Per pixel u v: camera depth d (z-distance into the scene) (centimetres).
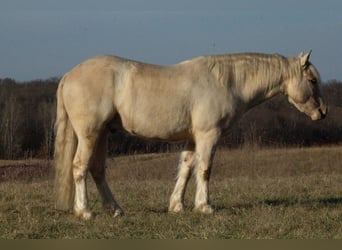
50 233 870
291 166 2477
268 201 1242
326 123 3925
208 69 1041
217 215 992
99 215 1007
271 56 1102
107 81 978
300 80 1099
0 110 3975
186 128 1027
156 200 1247
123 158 2628
